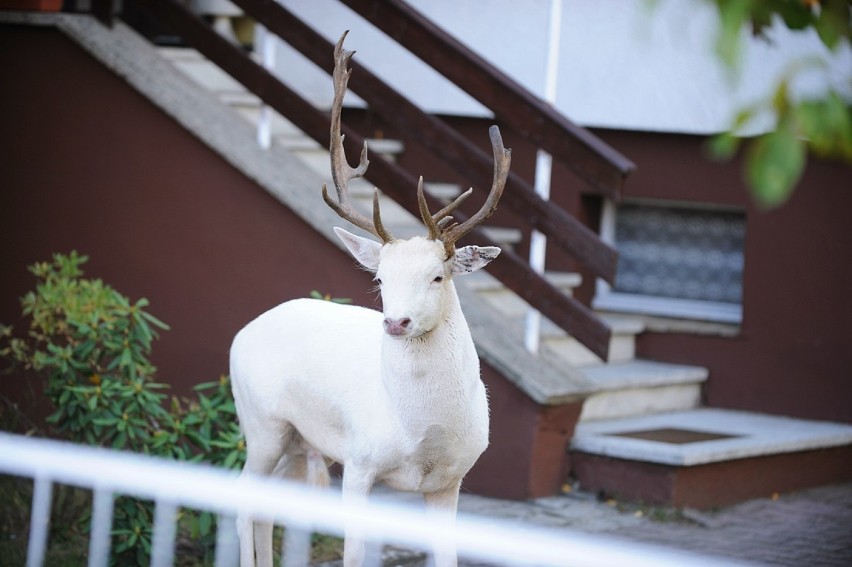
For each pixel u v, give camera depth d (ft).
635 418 31.22
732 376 33.06
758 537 25.17
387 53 36.19
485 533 13.29
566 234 27.30
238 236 28.68
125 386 22.48
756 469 28.60
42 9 29.84
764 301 32.55
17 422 28.07
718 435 29.25
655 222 35.19
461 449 18.37
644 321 34.35
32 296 24.84
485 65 27.63
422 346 17.67
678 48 32.50
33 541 16.15
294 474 21.68
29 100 29.91
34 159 29.99
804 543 24.76
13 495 24.18
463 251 17.67
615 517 26.32
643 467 27.25
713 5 7.95
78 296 24.08
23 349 28.17
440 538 13.35
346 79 19.01
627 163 26.53
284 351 20.10
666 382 32.09
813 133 7.95
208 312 29.04
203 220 28.91
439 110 35.60
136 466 14.55
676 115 32.81
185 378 29.25
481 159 28.22
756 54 30.19
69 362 22.88
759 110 8.25
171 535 17.88
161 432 22.20
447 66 27.99
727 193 32.71
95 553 16.35
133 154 29.27
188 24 29.55
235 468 22.02
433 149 28.68
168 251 29.22
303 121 28.91
